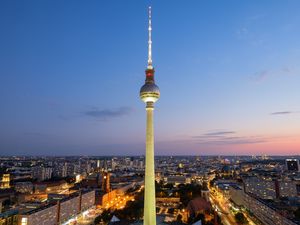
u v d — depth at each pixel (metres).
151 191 163.50
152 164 167.00
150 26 187.88
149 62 181.25
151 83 176.12
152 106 175.00
